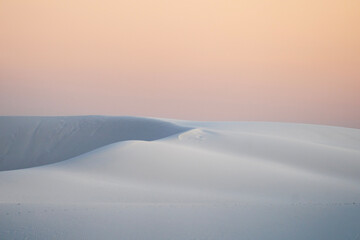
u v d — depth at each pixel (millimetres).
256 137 21469
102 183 11898
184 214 8906
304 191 12336
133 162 14359
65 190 10734
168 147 16688
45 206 9094
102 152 15547
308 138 27578
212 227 8102
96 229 7777
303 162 17438
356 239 7750
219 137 20922
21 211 8641
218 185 12570
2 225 7789
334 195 12062
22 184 11031
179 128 32250
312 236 7836
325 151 19578
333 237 7820
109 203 9648
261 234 7824
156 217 8609
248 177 13578
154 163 14406
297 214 9195
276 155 18203
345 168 16969
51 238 7305
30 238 7273
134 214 8766
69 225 7934
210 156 16125
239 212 9211
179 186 12266
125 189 11336
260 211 9344
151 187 11914
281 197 11484
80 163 14367
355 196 12109
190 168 14188
